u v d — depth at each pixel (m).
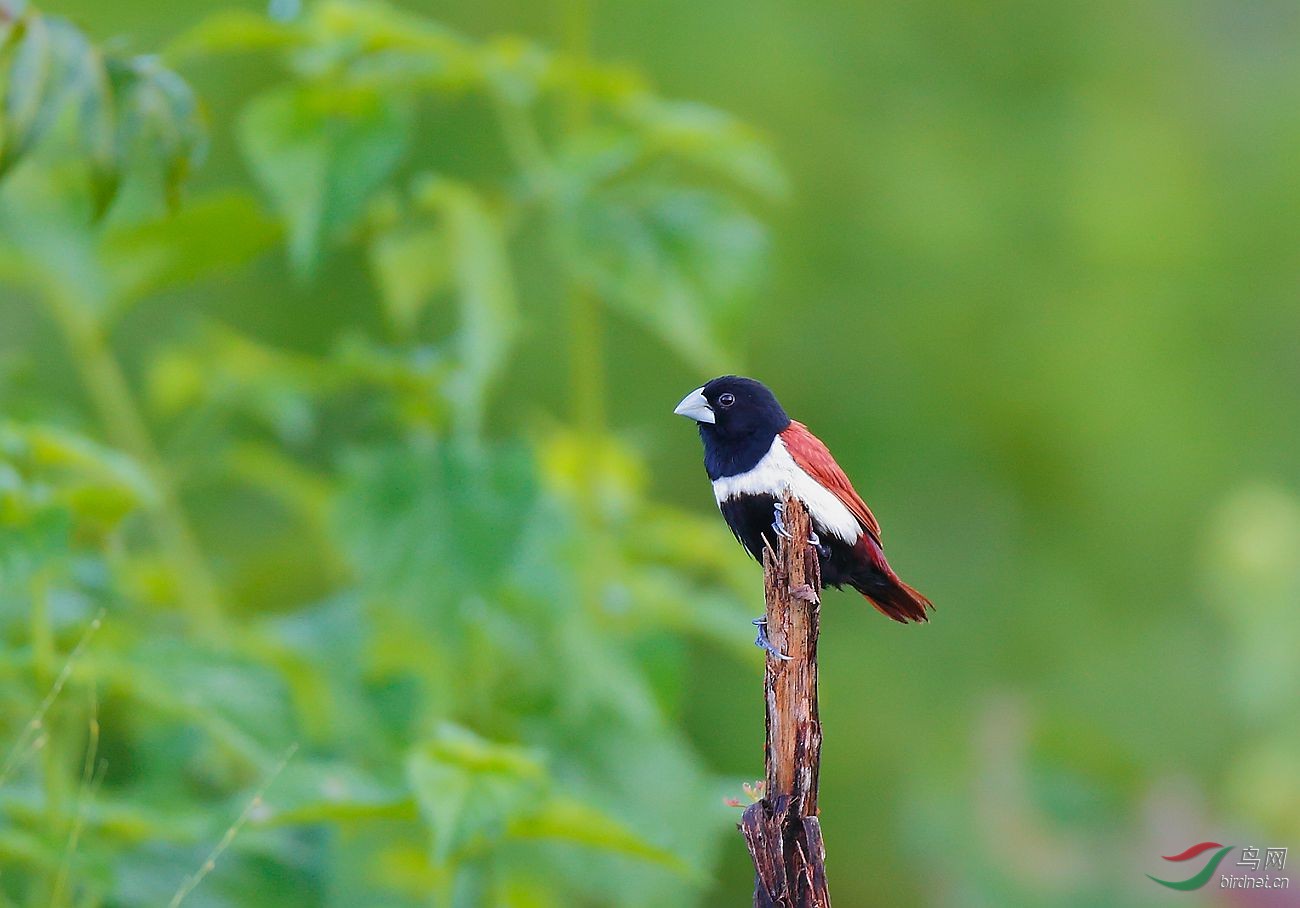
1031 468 20.39
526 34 17.75
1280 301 21.55
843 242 19.64
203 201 8.15
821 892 6.21
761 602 9.84
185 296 16.55
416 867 8.54
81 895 6.75
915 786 12.28
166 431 15.39
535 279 17.34
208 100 16.22
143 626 8.54
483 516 8.09
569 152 8.47
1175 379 20.78
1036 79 20.78
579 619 8.54
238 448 9.38
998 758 11.96
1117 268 20.66
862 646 19.70
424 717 8.26
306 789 6.20
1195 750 17.98
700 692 18.44
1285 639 13.35
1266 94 23.08
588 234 8.30
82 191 8.98
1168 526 20.52
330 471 13.72
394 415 8.73
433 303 16.80
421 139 16.80
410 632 8.37
